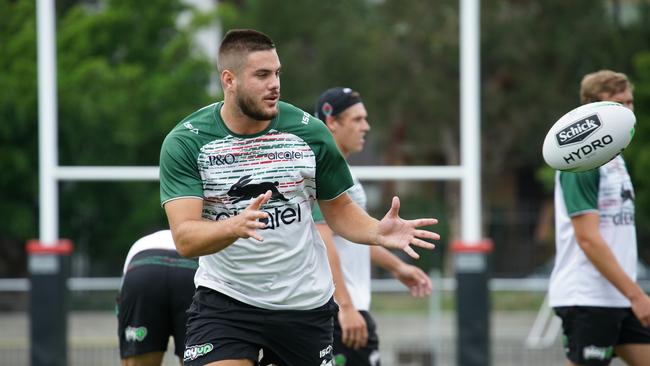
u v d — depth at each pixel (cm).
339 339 2111
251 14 8356
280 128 1559
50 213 2906
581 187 1939
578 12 8631
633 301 1916
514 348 4200
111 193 6862
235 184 1548
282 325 1605
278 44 8219
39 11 2902
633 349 2030
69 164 6688
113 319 4012
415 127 8794
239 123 1541
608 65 8525
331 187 1598
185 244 1475
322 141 1572
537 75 8794
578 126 1705
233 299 1598
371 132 8912
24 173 6912
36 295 2891
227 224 1436
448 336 4412
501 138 9056
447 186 8588
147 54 7444
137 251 1922
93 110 6631
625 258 2003
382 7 8588
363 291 2142
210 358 1590
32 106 6888
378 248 2200
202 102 7081
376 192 9344
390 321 4472
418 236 1550
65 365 2917
